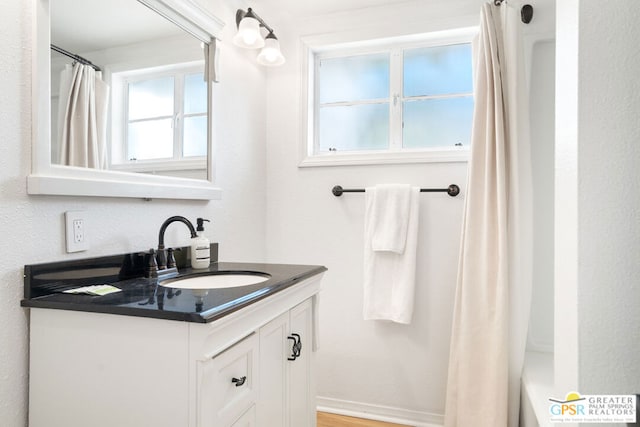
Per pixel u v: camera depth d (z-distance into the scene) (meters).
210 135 1.76
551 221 1.90
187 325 0.84
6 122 0.95
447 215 2.05
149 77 1.40
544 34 1.91
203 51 1.72
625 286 0.88
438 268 2.06
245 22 1.75
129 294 1.03
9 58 0.96
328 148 2.37
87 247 1.17
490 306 1.67
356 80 2.33
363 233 2.19
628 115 0.88
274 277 1.30
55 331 0.96
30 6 1.01
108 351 0.91
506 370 1.60
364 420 2.12
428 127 2.21
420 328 2.08
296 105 2.31
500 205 1.65
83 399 0.93
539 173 1.92
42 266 1.02
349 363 2.20
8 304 0.96
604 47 0.89
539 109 1.93
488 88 1.73
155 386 0.87
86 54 1.16
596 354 0.89
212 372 0.87
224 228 1.93
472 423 1.66
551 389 1.48
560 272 1.01
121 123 1.28
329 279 2.24
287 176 2.33
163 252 1.37
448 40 2.15
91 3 1.18
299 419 1.41
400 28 2.12
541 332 1.91
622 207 0.88
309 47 2.30
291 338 1.31
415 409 2.09
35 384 0.98
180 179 1.56
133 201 1.36
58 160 1.07
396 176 2.14
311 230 2.29
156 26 1.43
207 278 1.44
